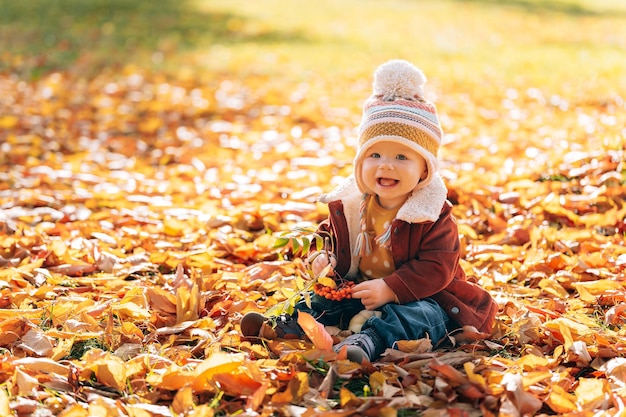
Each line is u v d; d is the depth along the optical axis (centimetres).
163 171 678
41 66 1223
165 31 1612
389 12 2066
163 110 946
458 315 319
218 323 341
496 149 701
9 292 372
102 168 695
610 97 980
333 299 313
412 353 297
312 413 252
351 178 342
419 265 312
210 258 429
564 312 355
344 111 942
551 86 1102
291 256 448
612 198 519
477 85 1139
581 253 427
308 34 1658
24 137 786
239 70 1247
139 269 418
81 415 253
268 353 305
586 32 1823
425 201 317
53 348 311
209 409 255
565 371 288
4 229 483
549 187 545
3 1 1853
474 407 264
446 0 2359
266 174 649
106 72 1187
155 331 330
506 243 461
